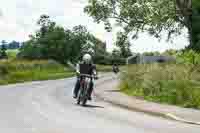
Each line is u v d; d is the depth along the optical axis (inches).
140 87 946.7
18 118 495.5
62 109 613.3
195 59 962.7
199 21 1685.5
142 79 978.1
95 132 407.8
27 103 686.5
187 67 911.0
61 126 440.1
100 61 4985.2
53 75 2357.3
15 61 2282.2
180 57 1010.7
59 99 799.1
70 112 577.9
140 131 425.1
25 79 1817.2
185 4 1669.5
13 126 433.1
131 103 727.7
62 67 3139.8
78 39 4623.5
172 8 1654.8
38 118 499.8
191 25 1702.8
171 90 779.4
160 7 1616.6
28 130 408.8
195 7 1680.6
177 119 536.7
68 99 809.5
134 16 1723.7
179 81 809.5
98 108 660.7
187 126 484.4
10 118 494.3
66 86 1310.3
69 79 2017.7
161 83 832.9
